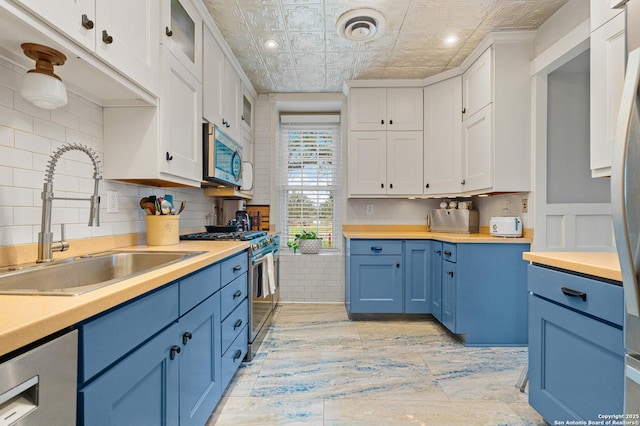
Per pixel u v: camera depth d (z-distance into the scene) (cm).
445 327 281
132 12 131
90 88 135
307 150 380
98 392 71
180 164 173
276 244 317
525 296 240
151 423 96
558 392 128
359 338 255
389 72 302
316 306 341
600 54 133
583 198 236
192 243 193
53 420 60
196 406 129
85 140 145
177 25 171
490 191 243
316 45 252
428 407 163
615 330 103
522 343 240
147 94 147
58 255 130
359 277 294
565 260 125
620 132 78
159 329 100
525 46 237
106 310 76
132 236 180
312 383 186
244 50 260
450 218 309
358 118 318
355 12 209
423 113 314
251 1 198
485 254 240
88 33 105
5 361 51
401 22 221
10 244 112
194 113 191
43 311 61
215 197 307
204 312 138
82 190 144
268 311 270
